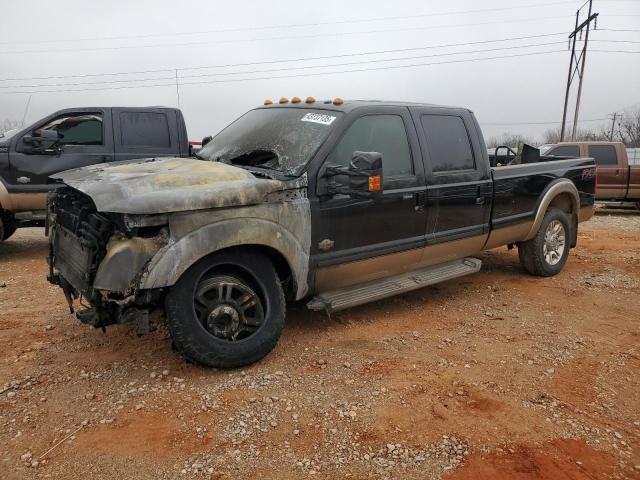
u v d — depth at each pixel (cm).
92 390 357
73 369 387
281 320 403
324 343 443
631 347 461
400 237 489
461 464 295
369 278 481
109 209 327
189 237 349
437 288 619
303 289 429
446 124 539
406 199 484
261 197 380
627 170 1388
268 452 298
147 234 341
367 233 460
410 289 502
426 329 488
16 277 655
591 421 342
